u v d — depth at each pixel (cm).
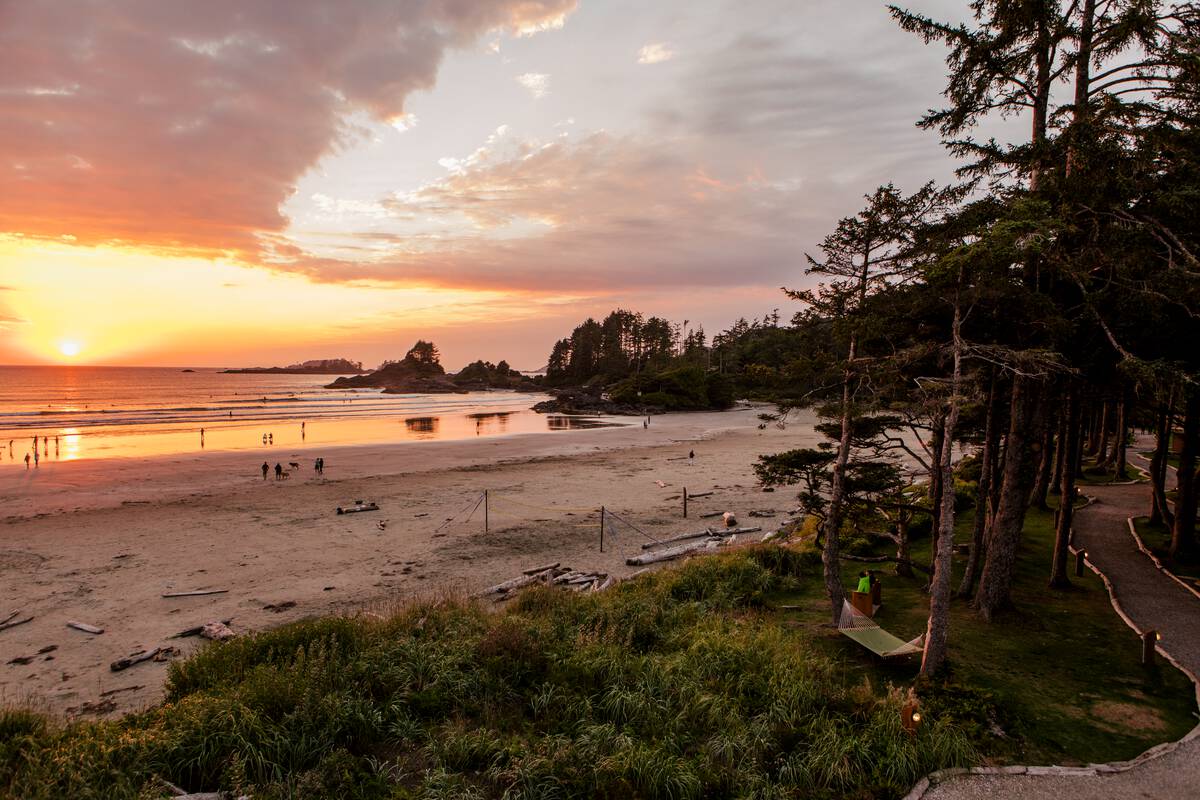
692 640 1335
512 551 2419
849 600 1620
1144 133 1156
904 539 1866
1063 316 1275
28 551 2327
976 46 1333
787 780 873
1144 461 3766
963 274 1177
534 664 1179
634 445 6025
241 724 915
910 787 856
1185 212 1150
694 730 991
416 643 1252
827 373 1416
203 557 2277
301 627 1320
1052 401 1508
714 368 15388
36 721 960
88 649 1497
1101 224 1251
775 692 1073
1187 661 1226
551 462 4831
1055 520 2383
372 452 5306
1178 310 1287
